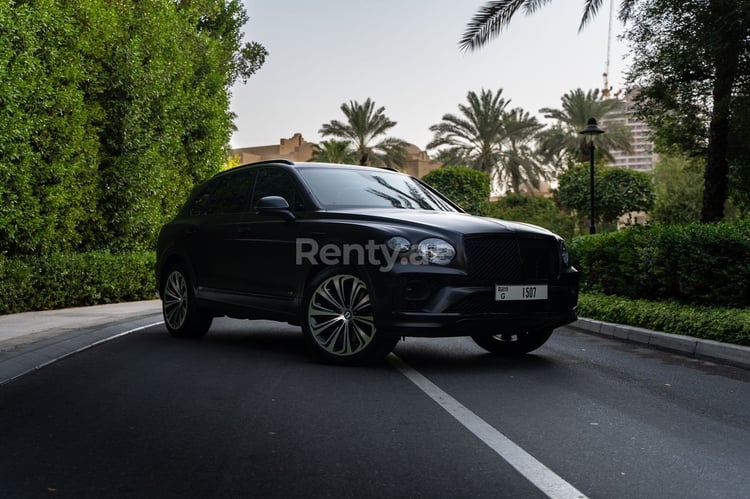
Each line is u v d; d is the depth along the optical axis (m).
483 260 6.43
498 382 6.11
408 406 5.17
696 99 15.39
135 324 10.27
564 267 6.95
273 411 5.01
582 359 7.52
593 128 20.58
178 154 17.34
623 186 44.75
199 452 4.07
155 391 5.66
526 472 3.75
